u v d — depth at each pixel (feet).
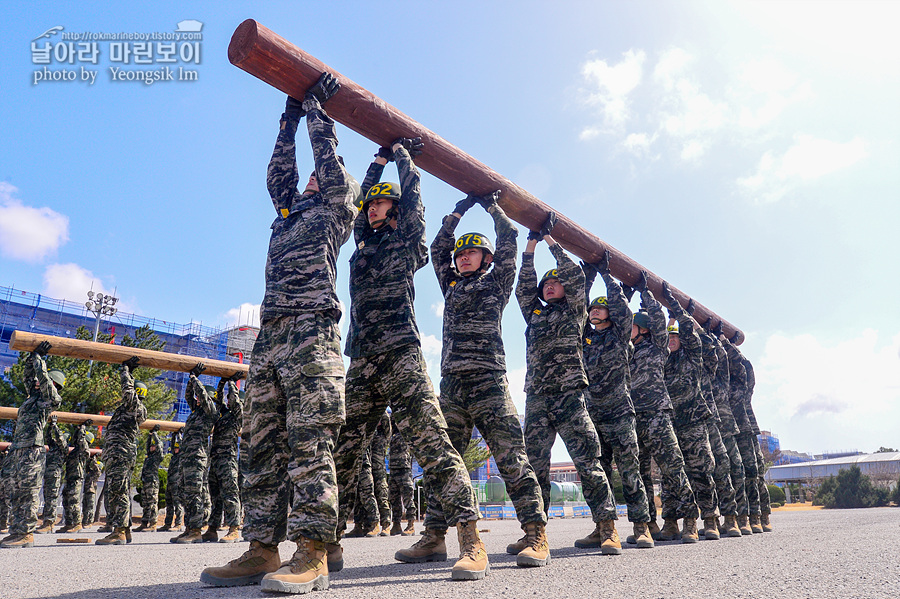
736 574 10.10
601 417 18.98
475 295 13.94
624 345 19.15
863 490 123.95
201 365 27.25
